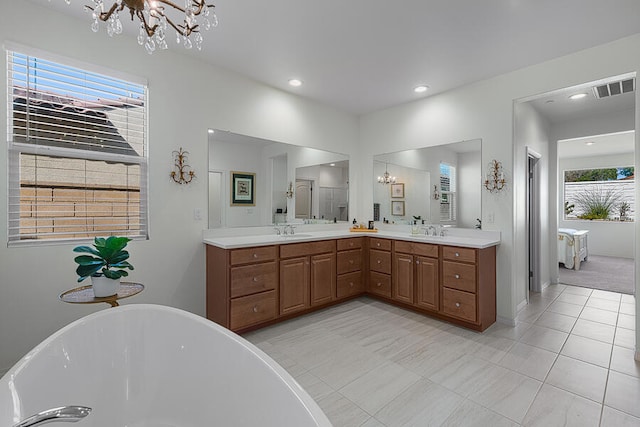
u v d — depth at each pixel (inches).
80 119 89.1
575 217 304.2
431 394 73.8
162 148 103.1
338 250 138.9
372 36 94.3
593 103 145.2
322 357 92.1
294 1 78.2
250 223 128.3
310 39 96.8
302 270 124.0
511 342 102.0
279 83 131.2
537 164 161.8
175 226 106.3
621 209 280.8
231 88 120.8
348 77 124.0
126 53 95.7
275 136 136.2
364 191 175.9
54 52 83.7
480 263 109.8
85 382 55.3
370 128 172.4
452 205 135.3
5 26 77.2
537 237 162.9
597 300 147.8
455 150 134.7
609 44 96.3
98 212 92.4
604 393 73.7
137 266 98.3
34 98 82.0
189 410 60.6
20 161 80.5
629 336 106.3
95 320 59.1
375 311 133.3
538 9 80.6
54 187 85.4
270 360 51.3
